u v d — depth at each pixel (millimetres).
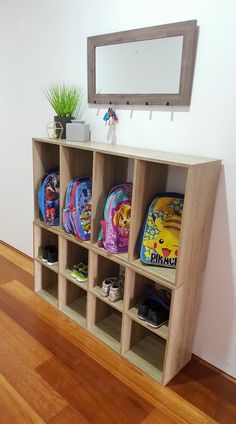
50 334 1859
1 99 2562
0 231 3047
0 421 1335
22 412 1380
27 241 2740
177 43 1442
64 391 1497
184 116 1517
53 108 2045
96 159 1612
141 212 1553
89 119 1944
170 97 1519
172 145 1589
